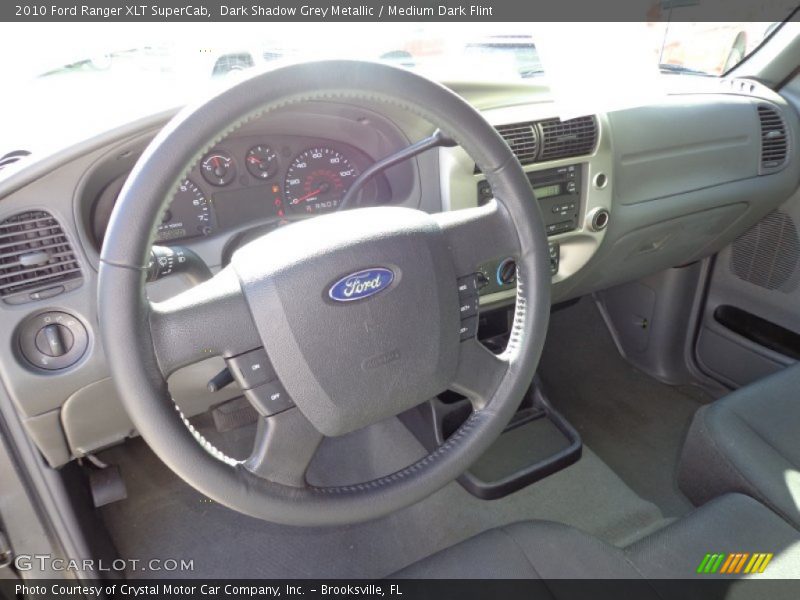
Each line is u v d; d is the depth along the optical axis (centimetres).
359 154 118
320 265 65
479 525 146
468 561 87
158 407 60
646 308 188
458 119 67
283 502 69
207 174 105
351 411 69
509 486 151
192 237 108
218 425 134
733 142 145
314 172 116
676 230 149
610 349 204
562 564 86
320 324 65
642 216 137
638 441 168
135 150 92
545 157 118
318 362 66
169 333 61
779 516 91
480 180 114
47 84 101
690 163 139
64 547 115
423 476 75
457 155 111
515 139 114
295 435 69
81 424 100
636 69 116
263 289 64
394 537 144
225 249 107
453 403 157
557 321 210
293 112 102
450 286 72
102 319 57
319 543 143
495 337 159
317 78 60
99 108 101
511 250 77
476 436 78
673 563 87
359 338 67
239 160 108
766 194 153
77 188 86
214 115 57
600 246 132
